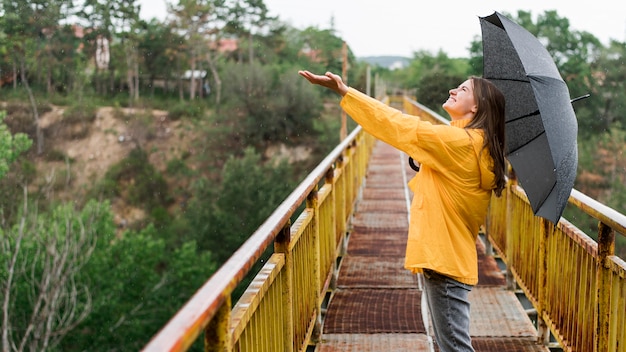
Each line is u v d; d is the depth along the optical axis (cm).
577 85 3612
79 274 1914
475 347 441
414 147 268
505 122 284
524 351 434
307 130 5934
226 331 186
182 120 6197
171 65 6981
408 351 436
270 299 283
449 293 279
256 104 5897
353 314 511
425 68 7919
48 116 5762
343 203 695
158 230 4412
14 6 5700
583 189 3378
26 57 5784
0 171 2411
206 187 3956
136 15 6825
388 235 799
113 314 2147
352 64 6712
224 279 180
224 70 6175
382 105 272
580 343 352
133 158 5544
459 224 277
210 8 6912
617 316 297
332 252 559
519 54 275
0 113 2636
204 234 3584
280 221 270
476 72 3130
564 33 3881
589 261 338
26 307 1448
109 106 6256
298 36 7144
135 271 2317
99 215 2170
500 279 598
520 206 519
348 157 817
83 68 6316
